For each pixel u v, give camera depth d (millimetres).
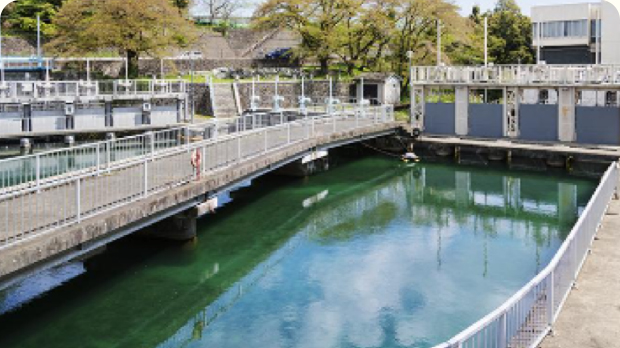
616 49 45281
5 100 32531
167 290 14312
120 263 15812
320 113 36375
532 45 57188
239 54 63906
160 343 11781
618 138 29578
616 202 16688
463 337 6676
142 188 14797
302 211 22078
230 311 13367
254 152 20844
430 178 28688
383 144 34562
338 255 17281
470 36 53531
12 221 11992
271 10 51469
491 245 18312
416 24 49344
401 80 49812
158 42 42750
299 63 59562
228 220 20562
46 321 12406
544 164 30391
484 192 25859
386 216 21844
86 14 43625
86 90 37688
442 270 15977
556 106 30938
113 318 12734
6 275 10273
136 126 37219
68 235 11281
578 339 8531
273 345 11773
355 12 49750
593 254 12031
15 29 53719
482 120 33156
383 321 12828
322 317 13070
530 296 8289
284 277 15453
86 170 16141
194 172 16516
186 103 40844
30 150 32969
